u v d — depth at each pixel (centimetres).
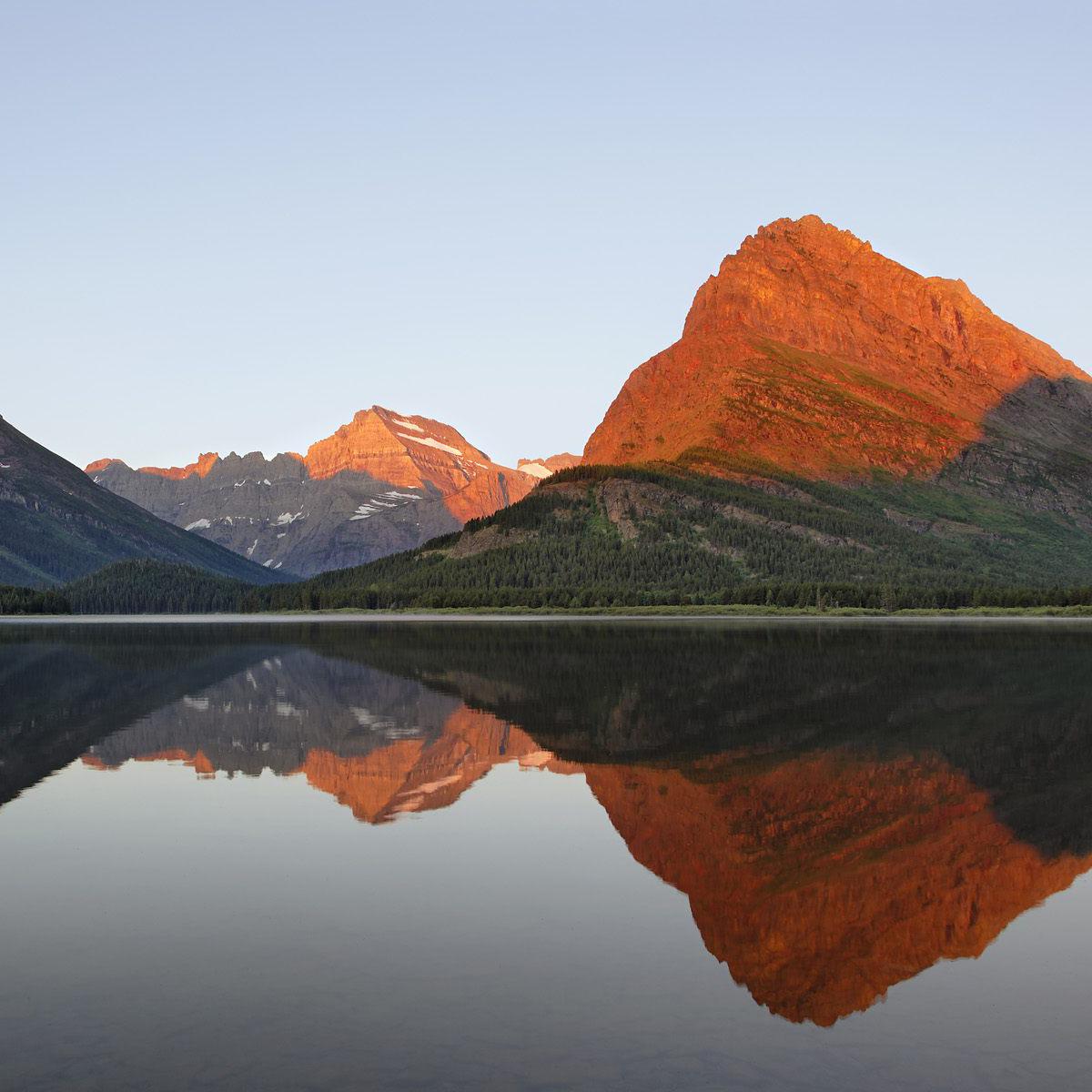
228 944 2538
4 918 2728
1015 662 10450
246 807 4034
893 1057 1988
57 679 9288
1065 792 4288
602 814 3928
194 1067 1906
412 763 4975
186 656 12388
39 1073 1889
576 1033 2062
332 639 16550
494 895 2947
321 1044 2003
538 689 8238
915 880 3123
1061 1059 1983
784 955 2503
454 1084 1855
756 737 5719
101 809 4003
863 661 10675
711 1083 1872
